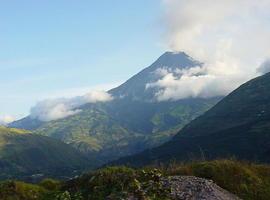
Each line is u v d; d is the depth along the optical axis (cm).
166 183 3052
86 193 3231
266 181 3397
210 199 2744
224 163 3591
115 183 3231
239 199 3008
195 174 3469
